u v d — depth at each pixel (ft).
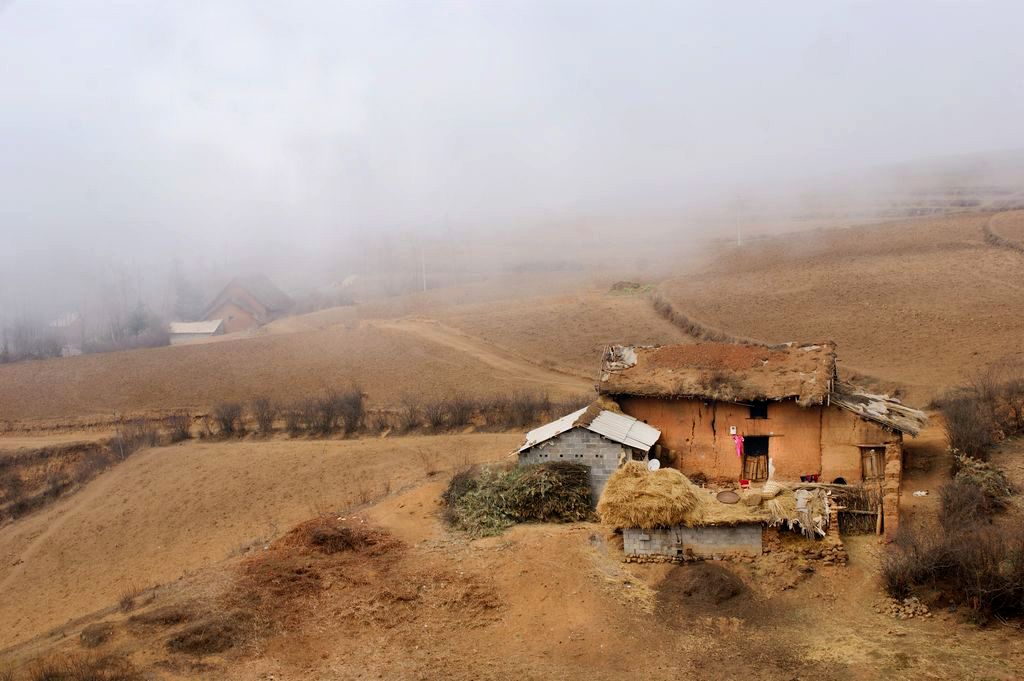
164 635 67.26
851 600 66.39
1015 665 54.08
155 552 132.26
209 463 162.09
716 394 97.35
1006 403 109.40
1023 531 64.75
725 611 66.80
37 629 113.50
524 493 90.79
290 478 147.84
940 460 96.02
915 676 54.54
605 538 80.43
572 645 64.44
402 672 61.72
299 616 70.54
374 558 81.51
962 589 63.00
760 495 75.36
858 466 92.63
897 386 154.81
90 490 164.66
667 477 76.69
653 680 58.39
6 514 163.73
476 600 71.61
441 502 97.71
